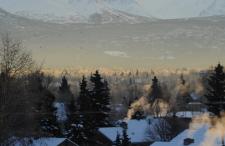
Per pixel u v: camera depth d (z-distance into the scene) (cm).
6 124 6209
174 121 11162
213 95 8719
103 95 10006
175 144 8644
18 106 6419
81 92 9712
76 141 9381
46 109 8606
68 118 9469
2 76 6456
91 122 9550
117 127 11131
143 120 12075
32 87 6994
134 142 11338
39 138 6800
